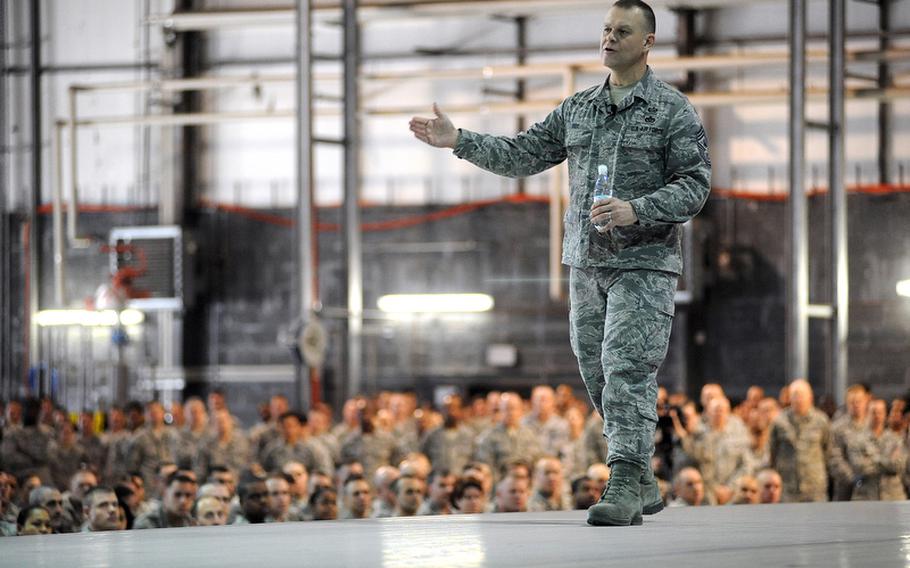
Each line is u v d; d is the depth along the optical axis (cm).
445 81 3344
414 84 3362
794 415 1984
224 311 3391
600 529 628
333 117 3412
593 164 714
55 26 3494
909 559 475
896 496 1989
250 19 3244
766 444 2059
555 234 3103
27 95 3469
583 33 3288
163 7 3434
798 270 2370
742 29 3164
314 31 3394
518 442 2056
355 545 543
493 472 2048
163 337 3359
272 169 3431
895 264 3064
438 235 3306
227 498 1383
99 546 553
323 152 3403
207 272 3400
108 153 3450
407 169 3362
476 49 3338
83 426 2300
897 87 2983
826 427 1986
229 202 3434
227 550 527
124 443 2191
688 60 2944
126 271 3108
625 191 707
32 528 1251
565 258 728
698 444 1906
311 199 2392
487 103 3086
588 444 1994
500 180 3312
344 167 2536
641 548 523
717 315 3158
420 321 3275
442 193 3347
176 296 3319
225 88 3431
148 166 3422
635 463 688
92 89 3164
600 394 740
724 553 500
